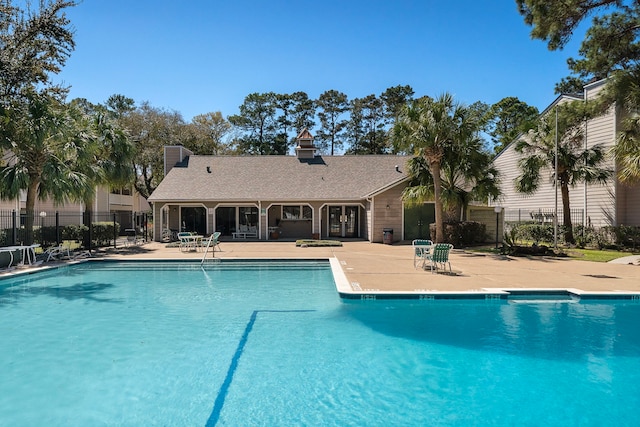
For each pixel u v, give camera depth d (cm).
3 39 1511
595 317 825
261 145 5150
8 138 1408
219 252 1834
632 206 2031
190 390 509
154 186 4609
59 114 1489
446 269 1284
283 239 2620
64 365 586
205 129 4650
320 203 2578
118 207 3741
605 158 2000
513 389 514
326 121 5356
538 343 678
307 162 2911
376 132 5247
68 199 1562
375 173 2764
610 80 1688
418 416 447
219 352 637
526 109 4738
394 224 2350
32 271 1295
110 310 890
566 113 1925
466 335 718
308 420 439
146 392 504
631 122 1612
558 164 2008
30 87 1536
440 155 1886
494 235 2347
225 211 2731
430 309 884
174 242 2380
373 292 934
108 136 2092
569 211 2083
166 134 4134
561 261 1505
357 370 571
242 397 491
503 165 2895
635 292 945
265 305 927
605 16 1744
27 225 1544
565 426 427
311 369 574
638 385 523
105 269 1469
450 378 545
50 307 919
